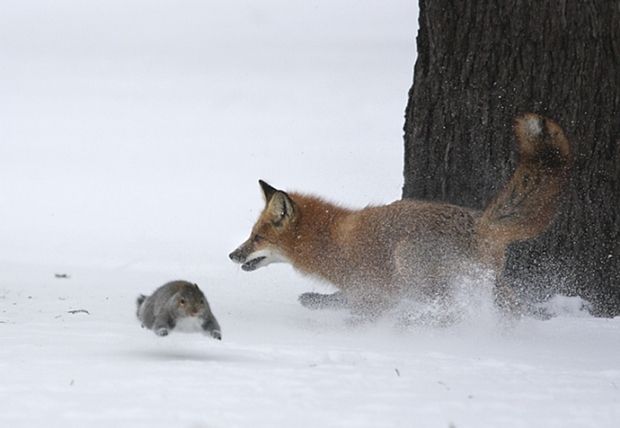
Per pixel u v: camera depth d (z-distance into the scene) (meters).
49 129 43.19
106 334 12.12
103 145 38.88
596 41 15.07
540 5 15.20
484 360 11.17
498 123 15.49
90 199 28.11
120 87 55.72
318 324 13.80
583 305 15.12
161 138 40.28
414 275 14.12
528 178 13.98
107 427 7.82
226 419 8.12
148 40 75.31
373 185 26.92
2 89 55.25
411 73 56.84
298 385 9.45
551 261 15.23
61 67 63.50
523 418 8.52
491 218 13.98
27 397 8.69
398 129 40.44
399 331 13.47
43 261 19.94
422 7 16.27
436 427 8.14
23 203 27.55
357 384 9.60
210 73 60.06
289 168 31.84
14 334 12.09
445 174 15.87
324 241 14.60
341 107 47.00
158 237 22.88
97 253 20.95
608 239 15.15
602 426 8.35
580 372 10.66
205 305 11.17
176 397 8.80
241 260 14.91
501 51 15.45
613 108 15.11
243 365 10.34
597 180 15.16
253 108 47.78
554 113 15.23
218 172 32.16
